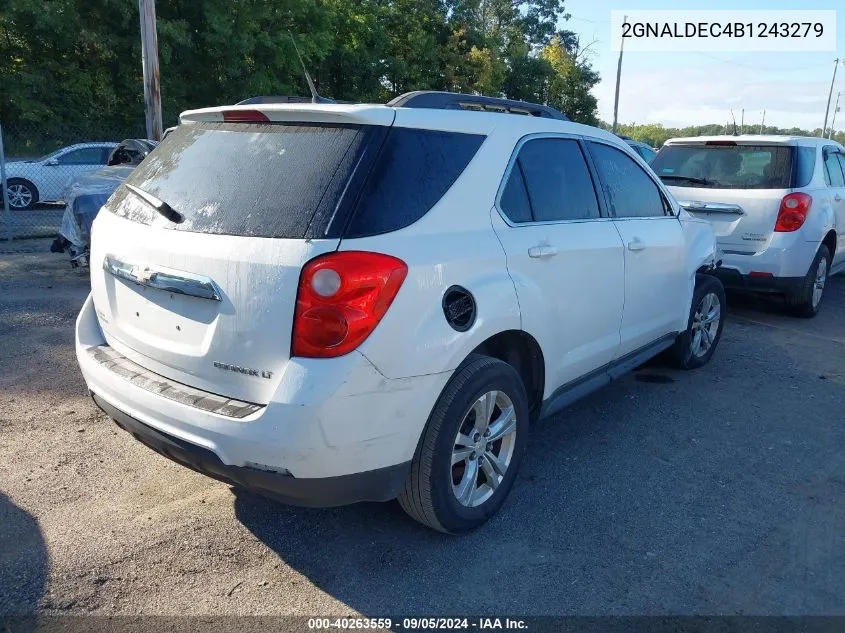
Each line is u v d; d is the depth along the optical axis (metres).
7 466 3.81
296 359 2.62
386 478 2.86
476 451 3.28
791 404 5.12
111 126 23.22
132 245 3.13
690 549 3.27
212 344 2.80
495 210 3.34
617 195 4.41
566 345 3.81
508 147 3.49
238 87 24.66
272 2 24.64
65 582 2.89
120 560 3.05
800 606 2.90
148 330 3.10
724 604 2.90
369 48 30.73
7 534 3.20
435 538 3.31
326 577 3.00
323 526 3.38
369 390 2.68
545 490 3.78
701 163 7.54
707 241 5.48
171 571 3.00
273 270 2.64
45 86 22.33
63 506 3.45
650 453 4.26
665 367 5.86
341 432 2.63
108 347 3.41
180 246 2.89
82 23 21.58
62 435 4.20
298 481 2.66
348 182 2.76
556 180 3.84
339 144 2.86
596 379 4.27
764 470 4.08
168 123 22.95
